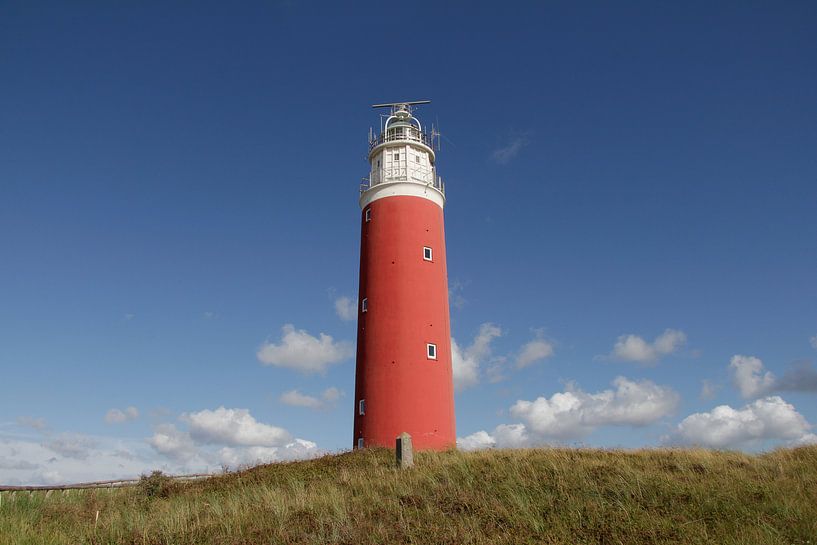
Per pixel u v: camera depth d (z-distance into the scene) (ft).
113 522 60.13
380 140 142.31
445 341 125.29
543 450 83.46
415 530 50.75
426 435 115.14
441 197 137.69
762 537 44.42
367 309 125.59
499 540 47.24
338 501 61.00
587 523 50.08
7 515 61.41
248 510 61.87
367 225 133.59
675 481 59.98
